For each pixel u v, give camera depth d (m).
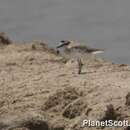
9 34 98.56
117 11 127.06
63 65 42.19
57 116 32.22
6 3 138.38
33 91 36.88
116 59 77.25
